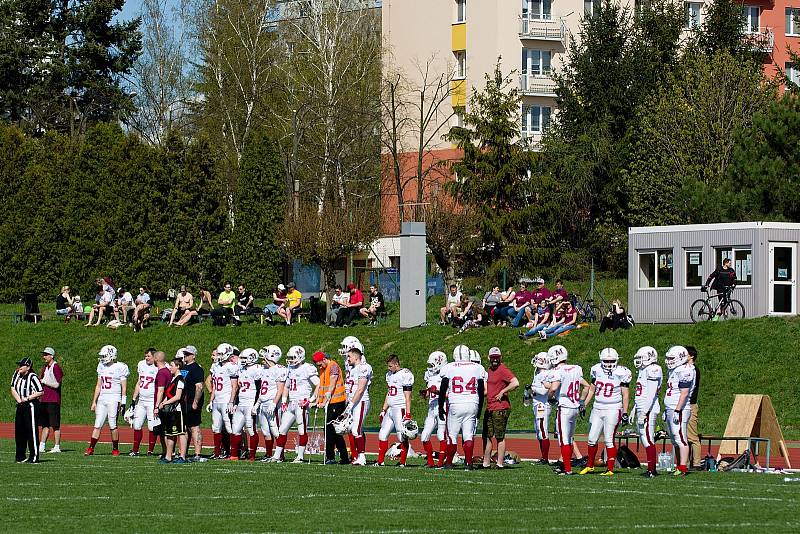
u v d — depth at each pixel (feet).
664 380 276.82
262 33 575.79
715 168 457.27
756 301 304.91
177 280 471.62
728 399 268.41
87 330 399.24
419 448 231.91
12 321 423.64
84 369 374.84
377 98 556.51
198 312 399.85
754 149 407.44
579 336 310.86
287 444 231.91
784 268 308.40
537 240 472.44
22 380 197.36
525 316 329.11
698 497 138.10
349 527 115.65
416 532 111.86
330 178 531.50
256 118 569.64
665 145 469.16
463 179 474.49
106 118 627.87
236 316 386.32
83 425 314.96
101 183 481.46
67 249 482.69
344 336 359.46
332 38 541.75
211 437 272.92
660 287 327.06
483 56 562.66
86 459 204.54
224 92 573.74
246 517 123.65
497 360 177.58
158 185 475.31
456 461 191.83
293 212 458.91
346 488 150.41
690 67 495.82
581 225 496.23
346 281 477.36
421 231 359.46
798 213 394.73
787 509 126.31
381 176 562.66
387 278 467.52
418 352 333.62
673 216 457.68
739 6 532.32
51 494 146.20
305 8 561.02
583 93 517.96
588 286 460.96
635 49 515.91
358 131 545.85
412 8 590.96
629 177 476.13
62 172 490.08
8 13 633.61
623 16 528.63
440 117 579.89
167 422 194.70
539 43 565.12
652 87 508.53
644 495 140.56
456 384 175.83
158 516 124.88
